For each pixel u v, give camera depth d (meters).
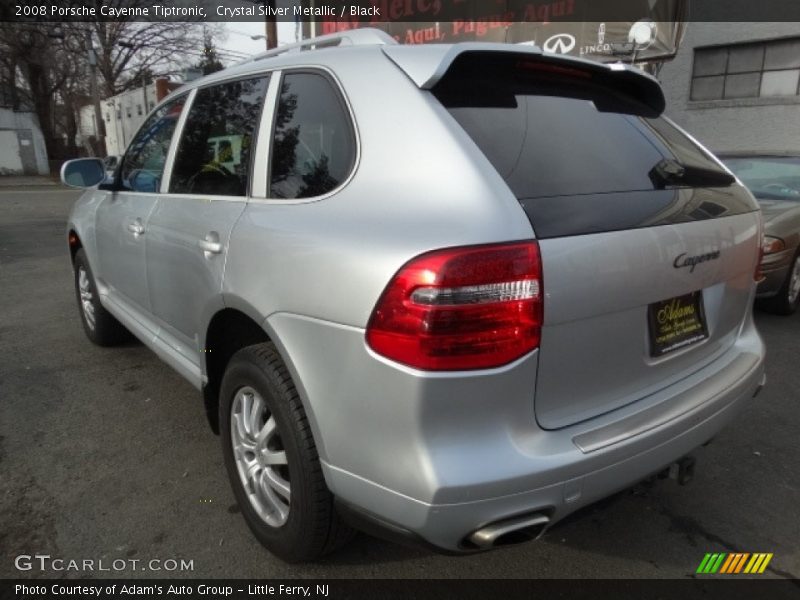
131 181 3.62
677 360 2.21
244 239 2.27
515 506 1.72
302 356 1.96
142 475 2.98
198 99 3.08
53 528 2.58
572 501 1.81
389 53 2.15
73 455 3.16
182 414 3.61
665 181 2.26
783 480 3.02
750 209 2.54
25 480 2.92
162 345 3.22
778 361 4.52
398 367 1.69
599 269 1.82
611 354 1.94
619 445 1.87
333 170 2.11
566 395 1.85
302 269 1.96
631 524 2.69
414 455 1.70
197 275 2.60
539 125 2.12
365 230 1.85
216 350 2.66
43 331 5.12
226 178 2.65
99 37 34.28
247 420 2.42
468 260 1.66
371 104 2.06
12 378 4.11
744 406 2.47
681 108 12.18
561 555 2.49
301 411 2.08
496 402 1.71
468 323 1.66
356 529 2.14
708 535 2.62
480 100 2.07
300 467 2.07
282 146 2.36
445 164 1.83
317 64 2.34
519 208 1.76
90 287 4.47
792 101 10.79
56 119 43.22
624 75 2.52
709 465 3.15
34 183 26.30
